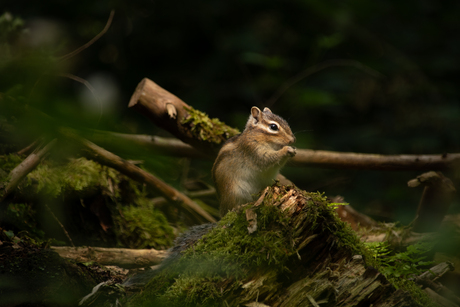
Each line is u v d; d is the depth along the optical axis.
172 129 9.12
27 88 9.14
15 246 5.62
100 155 8.63
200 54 17.83
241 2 17.97
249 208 5.07
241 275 4.80
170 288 4.96
